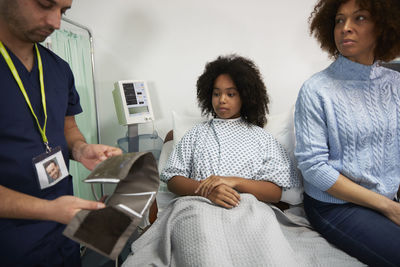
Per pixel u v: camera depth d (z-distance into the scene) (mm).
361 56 1050
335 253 1029
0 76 773
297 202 1349
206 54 1838
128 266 972
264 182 1230
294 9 1675
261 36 1748
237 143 1339
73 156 1031
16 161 791
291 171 1289
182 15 1808
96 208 598
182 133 1619
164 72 1909
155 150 1795
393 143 1064
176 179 1277
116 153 945
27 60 868
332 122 1072
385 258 927
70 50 1729
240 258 887
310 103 1127
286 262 856
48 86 922
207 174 1281
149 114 1735
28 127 822
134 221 605
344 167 1089
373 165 1067
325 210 1147
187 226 983
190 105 1928
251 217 1008
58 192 923
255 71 1496
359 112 1059
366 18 961
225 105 1396
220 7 1755
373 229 979
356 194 1024
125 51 1921
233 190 1112
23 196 636
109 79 1980
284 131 1513
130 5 1845
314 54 1709
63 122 977
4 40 797
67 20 1601
